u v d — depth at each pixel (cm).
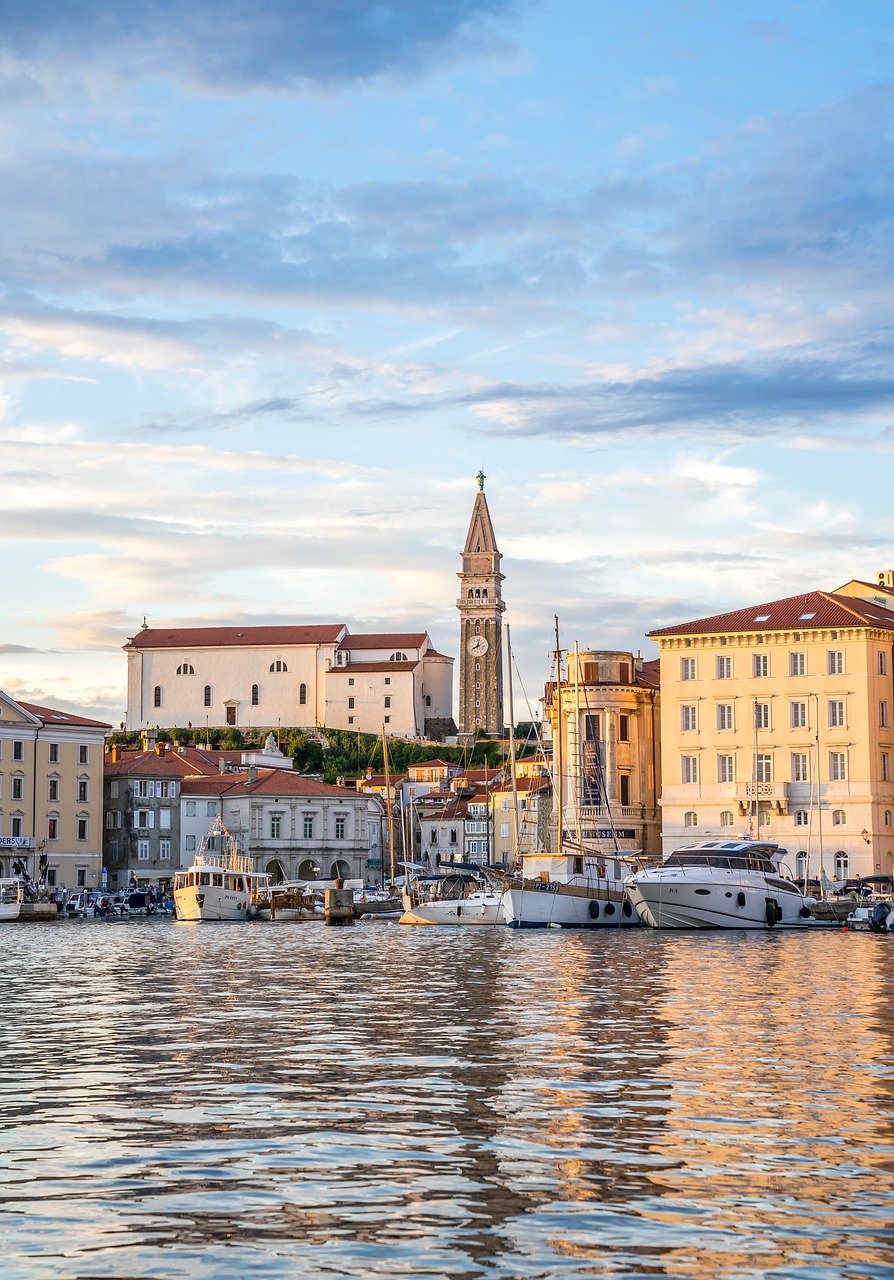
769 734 15912
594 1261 2306
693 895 11888
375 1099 3541
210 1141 3084
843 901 13038
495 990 6391
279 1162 2898
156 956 9319
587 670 17150
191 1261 2320
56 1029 4975
